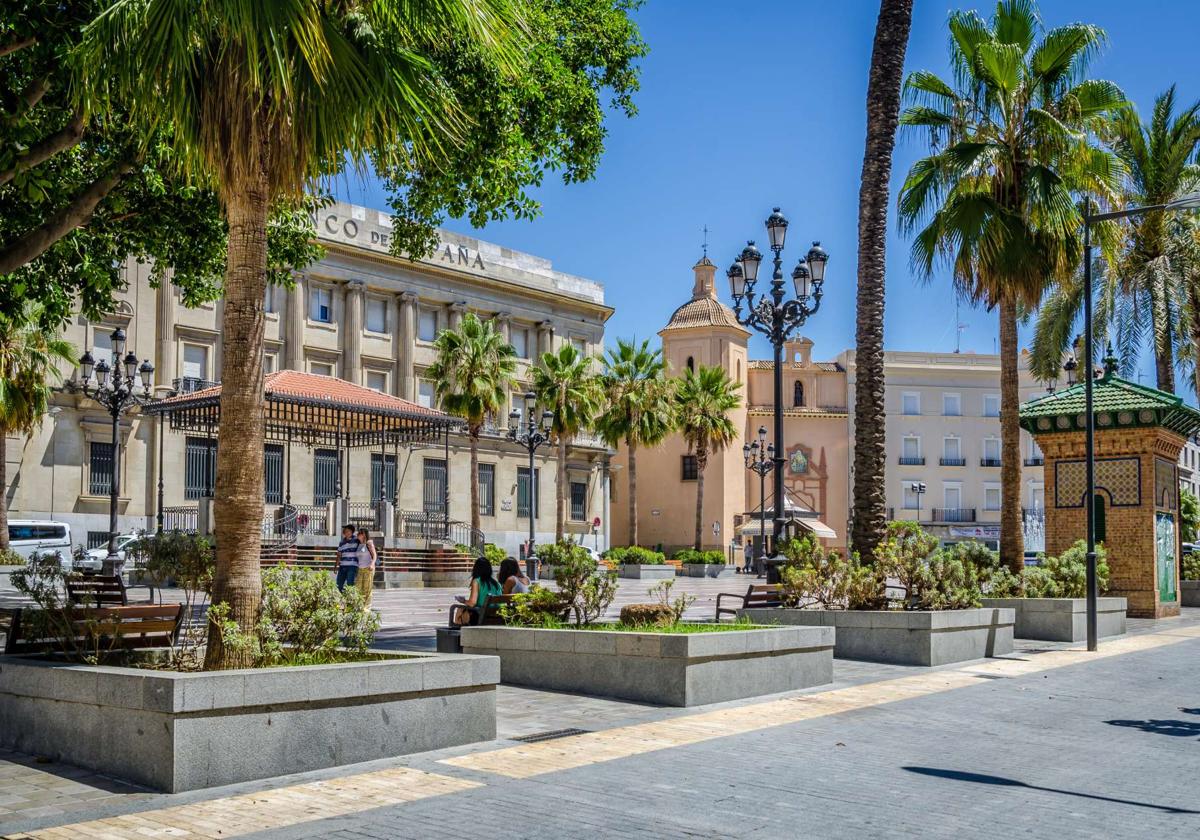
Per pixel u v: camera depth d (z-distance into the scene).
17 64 12.84
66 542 35.41
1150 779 7.55
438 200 16.33
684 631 11.50
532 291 56.53
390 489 49.19
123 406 30.33
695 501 68.94
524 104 16.48
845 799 6.69
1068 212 21.00
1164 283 31.33
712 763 7.73
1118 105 22.47
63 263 15.94
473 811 6.21
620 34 18.03
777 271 19.16
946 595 15.77
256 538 8.13
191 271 17.83
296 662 8.15
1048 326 35.06
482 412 44.38
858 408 16.97
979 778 7.43
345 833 5.70
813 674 12.10
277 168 7.80
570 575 12.62
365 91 7.67
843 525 73.19
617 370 53.47
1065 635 18.70
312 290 47.62
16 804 6.23
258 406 8.17
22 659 8.07
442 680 8.11
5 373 31.14
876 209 17.00
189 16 7.03
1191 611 28.72
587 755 7.94
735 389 65.44
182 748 6.58
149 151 12.76
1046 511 25.89
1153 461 24.86
